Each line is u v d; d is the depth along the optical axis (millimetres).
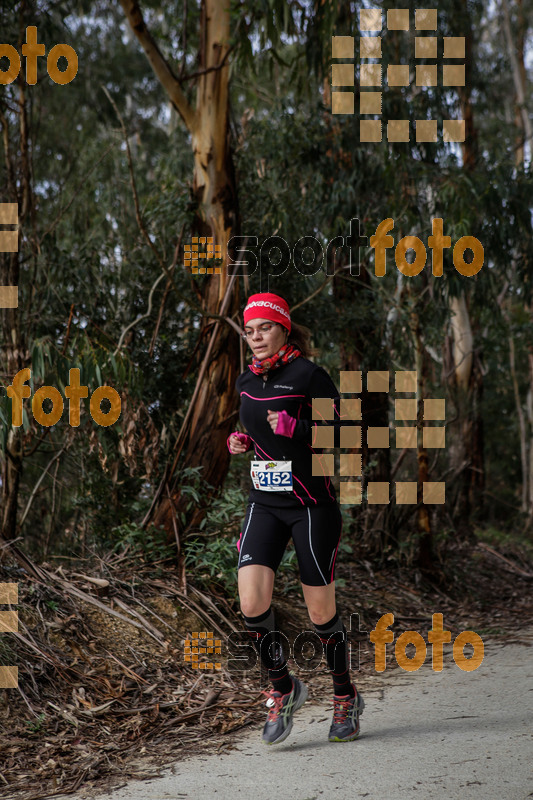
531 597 8148
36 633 4180
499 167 8859
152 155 14227
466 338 12414
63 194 8773
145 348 6789
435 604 7207
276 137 8016
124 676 4113
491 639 5820
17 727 3432
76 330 6184
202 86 6406
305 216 7828
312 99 8688
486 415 16281
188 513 5781
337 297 8094
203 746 3369
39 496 7688
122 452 5328
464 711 3771
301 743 3381
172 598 5102
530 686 4188
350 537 7844
